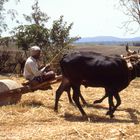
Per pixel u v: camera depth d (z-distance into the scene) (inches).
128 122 433.7
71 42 1025.5
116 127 384.5
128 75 461.1
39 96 549.3
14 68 1103.6
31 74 510.3
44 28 1054.4
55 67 749.3
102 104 531.8
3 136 365.7
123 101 559.2
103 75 454.3
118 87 459.8
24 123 424.2
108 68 452.4
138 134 360.5
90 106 518.6
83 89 641.6
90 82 464.4
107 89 462.0
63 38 1051.9
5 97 493.4
